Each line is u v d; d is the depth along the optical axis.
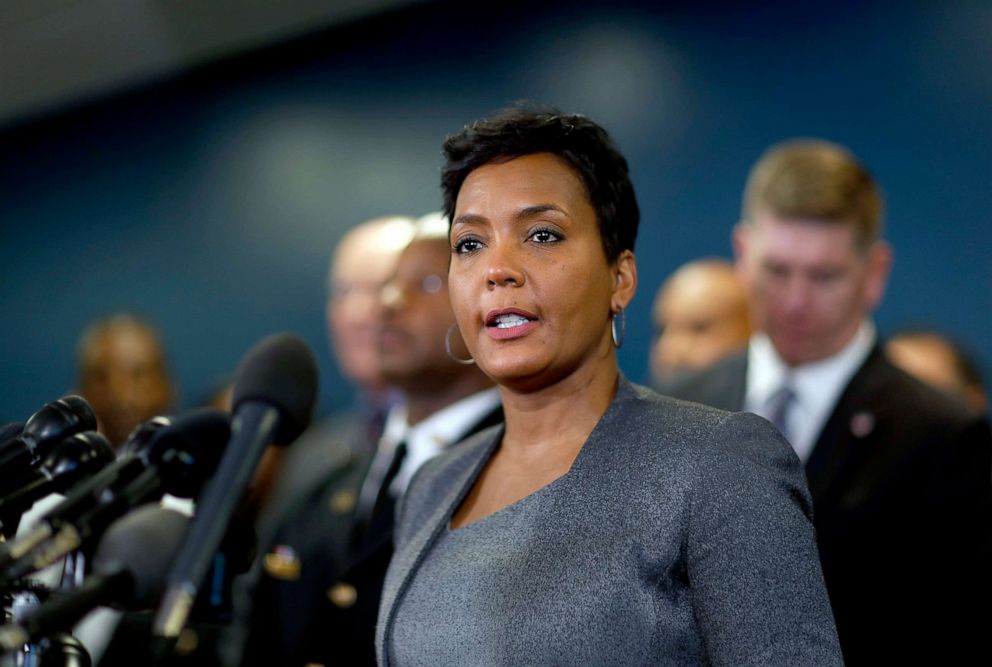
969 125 5.00
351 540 3.32
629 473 1.84
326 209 6.90
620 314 2.05
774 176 3.50
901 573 3.07
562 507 1.85
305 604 3.29
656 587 1.75
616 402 1.98
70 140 7.89
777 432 1.86
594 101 5.88
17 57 7.38
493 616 1.79
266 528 4.16
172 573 1.31
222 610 1.56
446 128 6.47
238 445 1.45
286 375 1.52
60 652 1.55
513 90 6.20
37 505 2.14
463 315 1.97
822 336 3.39
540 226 1.94
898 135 5.13
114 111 7.75
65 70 7.52
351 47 6.86
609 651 1.72
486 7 6.36
